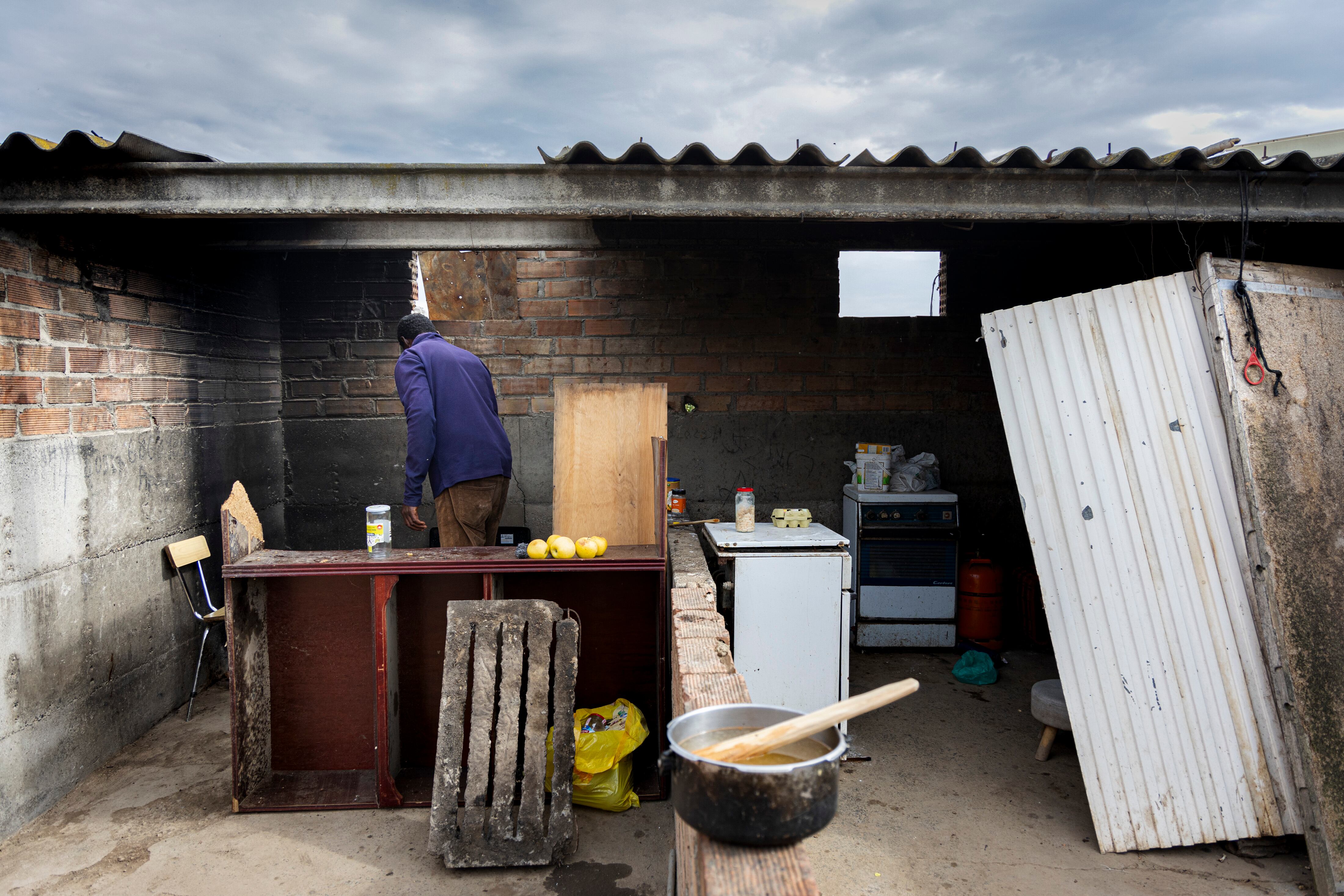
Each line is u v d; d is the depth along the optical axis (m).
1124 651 2.79
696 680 1.96
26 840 2.77
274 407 4.91
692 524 4.30
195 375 4.04
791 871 1.16
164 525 3.77
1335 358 2.83
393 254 4.93
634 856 2.71
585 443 3.40
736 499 4.95
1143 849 2.72
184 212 2.89
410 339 3.85
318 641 3.18
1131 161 2.94
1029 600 4.94
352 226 3.96
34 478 2.88
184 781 3.20
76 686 3.13
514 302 4.99
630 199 3.01
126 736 3.48
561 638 2.79
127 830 2.84
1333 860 2.45
